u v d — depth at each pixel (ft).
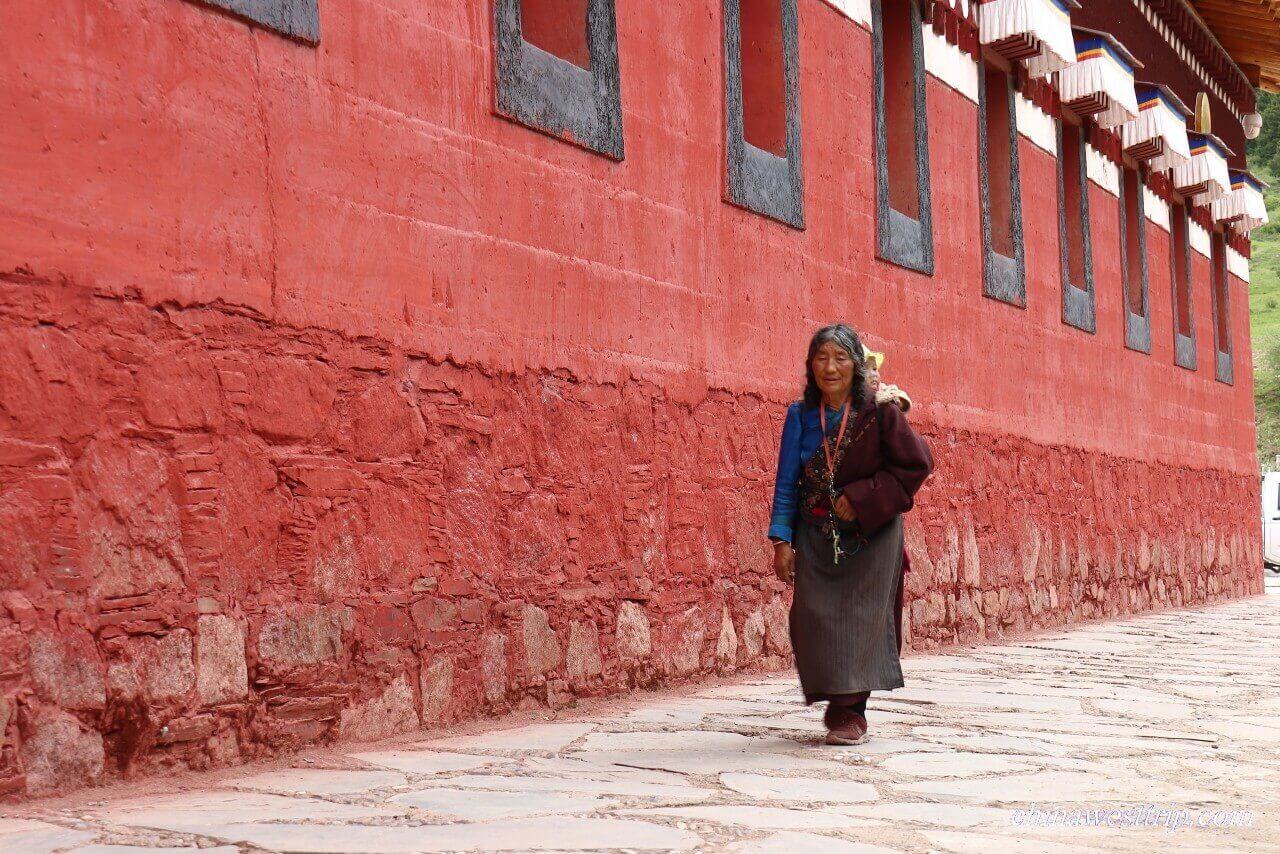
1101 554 48.75
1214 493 64.34
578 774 14.56
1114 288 52.06
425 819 11.71
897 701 22.16
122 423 14.10
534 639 20.30
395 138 18.21
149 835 10.87
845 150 31.81
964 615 36.70
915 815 12.57
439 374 18.76
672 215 24.82
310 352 16.58
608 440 22.54
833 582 16.99
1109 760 16.43
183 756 14.47
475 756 15.89
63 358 13.50
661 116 24.63
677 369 24.72
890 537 17.07
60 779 13.07
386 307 17.88
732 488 26.30
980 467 38.70
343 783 13.88
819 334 17.08
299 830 11.10
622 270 23.22
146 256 14.47
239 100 15.76
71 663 13.28
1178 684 25.63
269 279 16.05
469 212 19.60
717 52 26.55
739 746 16.88
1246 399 71.72
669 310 24.57
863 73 32.96
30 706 12.84
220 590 15.07
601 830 11.30
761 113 29.12
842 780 14.40
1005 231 42.34
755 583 26.89
